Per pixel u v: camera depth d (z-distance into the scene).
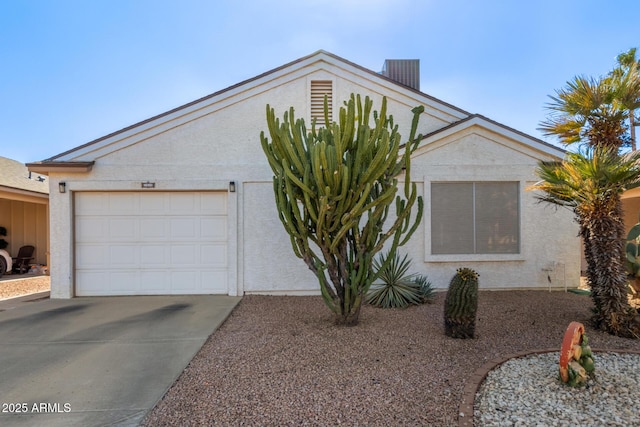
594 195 6.13
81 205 9.39
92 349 5.58
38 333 6.38
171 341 5.89
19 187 14.48
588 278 6.65
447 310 5.96
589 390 4.02
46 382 4.49
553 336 6.00
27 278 13.74
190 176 9.38
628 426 3.38
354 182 5.55
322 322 6.79
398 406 3.80
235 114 9.52
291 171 5.88
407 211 6.12
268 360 5.02
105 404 3.94
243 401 3.94
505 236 9.53
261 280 9.38
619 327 6.12
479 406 3.75
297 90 9.71
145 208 9.45
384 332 6.16
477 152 9.50
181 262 9.44
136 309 7.97
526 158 9.55
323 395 4.04
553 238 9.59
